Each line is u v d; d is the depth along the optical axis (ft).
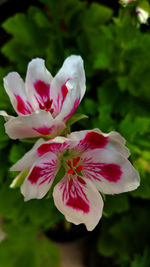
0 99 0.68
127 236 1.10
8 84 0.57
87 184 0.59
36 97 0.59
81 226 1.23
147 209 1.13
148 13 0.72
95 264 1.19
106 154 0.58
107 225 1.13
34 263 1.13
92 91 1.07
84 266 1.30
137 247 1.09
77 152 0.60
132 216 1.12
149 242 1.10
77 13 1.13
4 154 0.91
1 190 0.95
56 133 0.58
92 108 0.82
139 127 0.76
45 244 1.17
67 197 0.59
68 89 0.55
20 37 1.15
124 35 0.87
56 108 0.59
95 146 0.58
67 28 1.12
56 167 0.60
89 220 0.58
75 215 0.58
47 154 0.57
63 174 0.61
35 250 1.15
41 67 0.59
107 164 0.59
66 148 0.59
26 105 0.59
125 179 0.58
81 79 0.58
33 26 1.17
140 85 0.98
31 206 0.91
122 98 0.99
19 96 0.58
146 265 1.02
